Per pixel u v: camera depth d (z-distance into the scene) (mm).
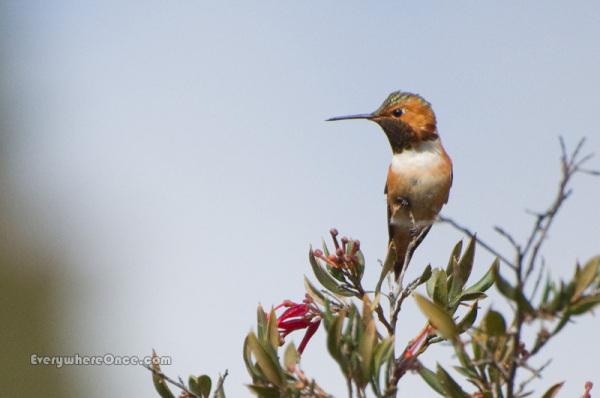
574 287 5484
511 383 5754
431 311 5961
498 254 5488
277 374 6680
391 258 8328
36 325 27578
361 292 8422
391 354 6391
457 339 5934
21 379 26266
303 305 7988
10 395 25828
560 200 5305
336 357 6199
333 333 6180
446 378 6930
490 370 6703
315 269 8523
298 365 6785
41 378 26328
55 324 27828
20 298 28312
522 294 5426
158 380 7629
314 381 6598
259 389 6711
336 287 8461
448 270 8078
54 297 28891
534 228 5352
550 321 5480
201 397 7492
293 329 7934
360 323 6332
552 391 6973
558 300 5488
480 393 6812
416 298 5980
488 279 7812
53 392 25875
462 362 6867
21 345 26906
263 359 6699
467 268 7789
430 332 7422
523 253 5375
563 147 5320
